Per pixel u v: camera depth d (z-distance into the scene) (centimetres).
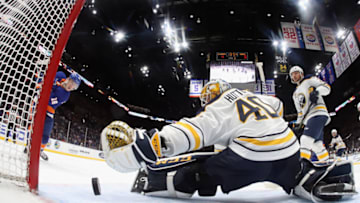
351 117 2030
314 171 162
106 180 365
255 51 2131
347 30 1545
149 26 1847
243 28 1978
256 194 220
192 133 151
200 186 169
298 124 385
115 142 134
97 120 2141
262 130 159
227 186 162
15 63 118
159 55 2173
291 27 1552
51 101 361
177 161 176
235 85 1563
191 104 2802
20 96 116
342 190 146
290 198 179
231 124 162
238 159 154
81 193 159
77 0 129
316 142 383
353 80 1906
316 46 1508
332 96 2273
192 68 2358
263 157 154
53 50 122
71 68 1750
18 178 109
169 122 2903
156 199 161
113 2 1585
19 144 112
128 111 2631
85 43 1808
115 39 1811
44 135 359
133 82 2436
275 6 1764
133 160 135
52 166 392
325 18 1614
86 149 966
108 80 2252
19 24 123
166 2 1728
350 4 1459
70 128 1291
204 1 1752
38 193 112
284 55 1927
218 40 2017
